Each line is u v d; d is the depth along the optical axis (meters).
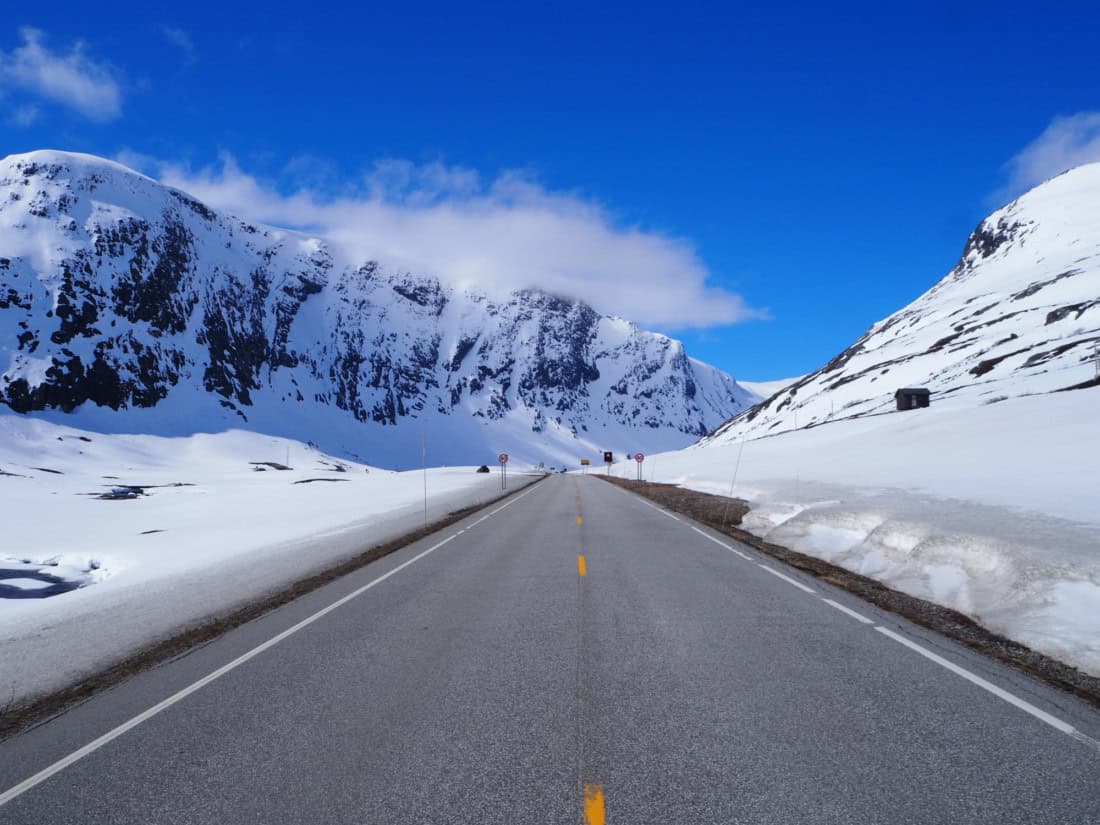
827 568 11.71
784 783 3.77
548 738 4.46
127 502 49.78
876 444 54.31
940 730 4.48
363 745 4.43
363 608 8.89
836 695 5.20
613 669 5.95
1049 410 43.81
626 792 3.70
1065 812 3.42
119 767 4.22
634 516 23.17
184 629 8.05
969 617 7.84
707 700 5.13
